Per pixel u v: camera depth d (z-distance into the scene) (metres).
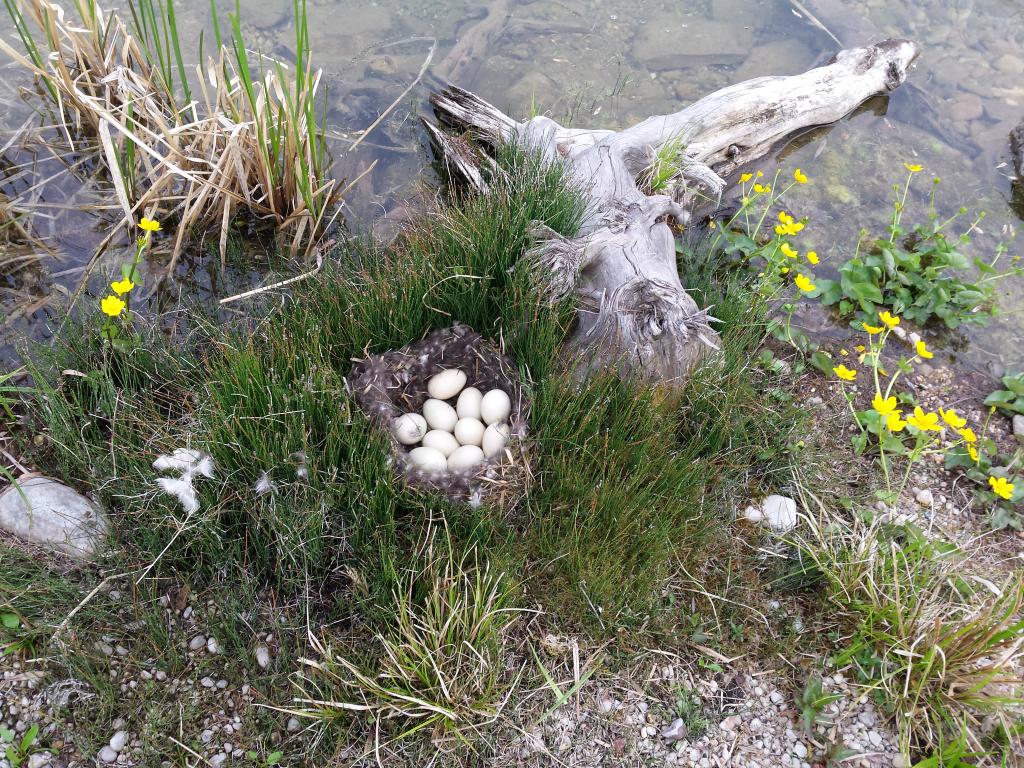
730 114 1.66
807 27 2.11
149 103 1.39
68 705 0.89
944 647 0.94
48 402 1.11
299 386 1.04
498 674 0.93
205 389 1.11
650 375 1.16
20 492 0.99
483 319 1.24
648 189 1.52
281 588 0.99
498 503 1.04
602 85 1.92
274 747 0.88
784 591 1.05
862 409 1.29
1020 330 1.45
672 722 0.93
